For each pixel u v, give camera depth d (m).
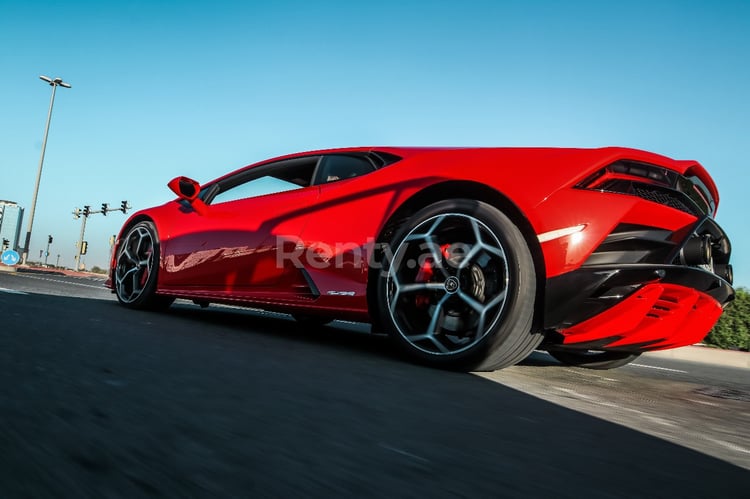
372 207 2.33
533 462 0.91
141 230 3.58
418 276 2.09
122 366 1.41
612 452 1.02
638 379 2.43
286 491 0.69
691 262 1.90
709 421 1.46
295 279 2.59
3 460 0.71
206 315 3.66
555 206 1.84
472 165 2.07
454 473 0.82
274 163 3.01
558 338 1.99
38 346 1.59
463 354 1.94
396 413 1.19
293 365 1.73
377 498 0.69
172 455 0.78
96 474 0.69
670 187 1.93
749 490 0.86
